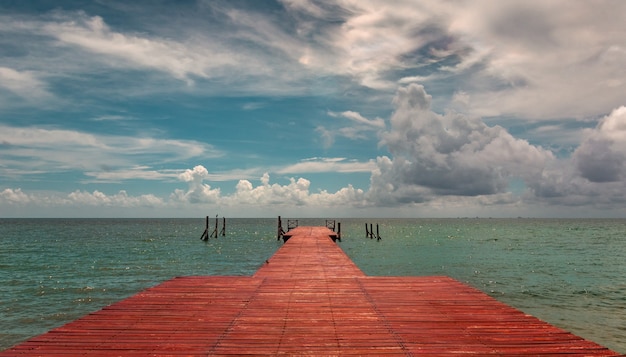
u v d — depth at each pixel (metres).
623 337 13.34
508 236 75.25
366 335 6.92
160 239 62.97
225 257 37.44
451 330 7.19
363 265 31.39
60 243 54.31
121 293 20.23
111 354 5.95
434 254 40.09
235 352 6.09
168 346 6.32
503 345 6.39
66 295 19.70
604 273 27.45
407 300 9.48
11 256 37.66
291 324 7.54
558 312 16.56
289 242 28.56
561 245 52.53
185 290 10.47
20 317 15.65
